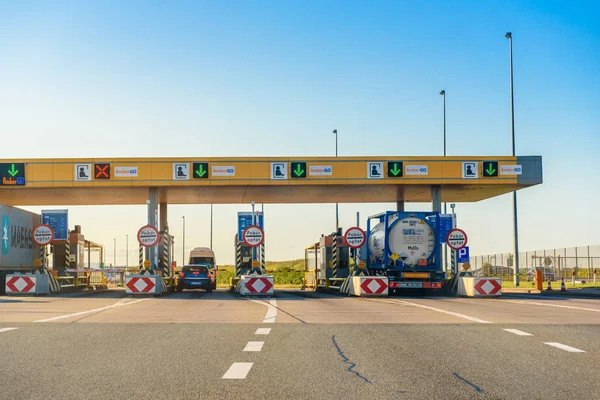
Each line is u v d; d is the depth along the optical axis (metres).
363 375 8.05
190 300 26.20
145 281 29.95
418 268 30.36
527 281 53.62
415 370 8.44
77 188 34.62
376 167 34.22
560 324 14.72
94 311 19.11
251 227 30.25
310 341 11.51
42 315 17.44
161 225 43.66
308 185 34.56
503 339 11.82
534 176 34.59
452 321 15.60
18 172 33.66
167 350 10.30
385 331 13.20
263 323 14.98
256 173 33.97
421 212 30.62
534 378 7.86
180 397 6.73
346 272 36.41
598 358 9.48
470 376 7.99
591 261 51.53
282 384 7.45
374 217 32.47
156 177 33.81
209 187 35.00
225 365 8.81
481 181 34.34
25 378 7.81
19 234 32.44
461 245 30.30
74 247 37.66
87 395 6.82
